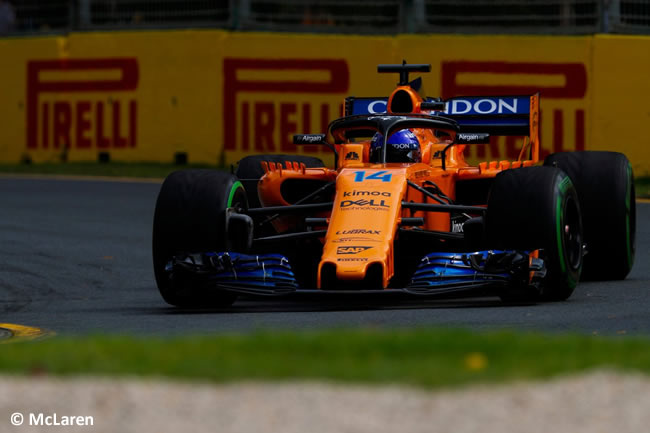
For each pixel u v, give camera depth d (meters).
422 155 28.36
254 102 70.06
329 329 19.25
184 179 25.41
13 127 76.75
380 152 27.69
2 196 58.62
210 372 14.24
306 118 69.25
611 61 63.75
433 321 22.25
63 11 75.75
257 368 14.39
